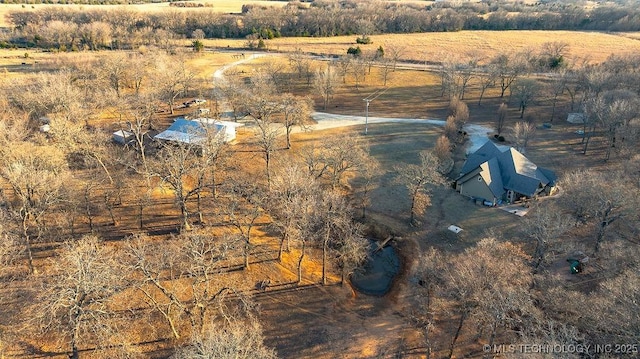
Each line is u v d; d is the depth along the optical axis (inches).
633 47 7007.9
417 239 2610.7
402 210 2898.6
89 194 2497.5
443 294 1732.3
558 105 4813.0
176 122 3622.0
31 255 2042.3
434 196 3043.8
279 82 5182.1
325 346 1881.2
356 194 3056.1
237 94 4308.6
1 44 6092.5
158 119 4082.2
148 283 2037.4
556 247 2204.7
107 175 2716.5
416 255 2475.4
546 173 3048.7
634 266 1744.6
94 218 2438.5
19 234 2105.1
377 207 2928.2
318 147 3326.8
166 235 2348.7
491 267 1587.1
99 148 2674.7
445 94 5216.5
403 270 2393.0
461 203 2952.8
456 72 5012.3
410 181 2925.7
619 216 2281.0
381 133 4040.4
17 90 3383.4
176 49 6053.2
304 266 2340.1
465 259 1675.7
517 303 1473.9
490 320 1541.6
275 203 2598.4
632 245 2137.1
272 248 2404.0
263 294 2111.2
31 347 1711.4
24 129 2817.4
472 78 5762.8
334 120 4357.8
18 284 1941.4
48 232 2253.9
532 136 3932.1
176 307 1929.1
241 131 3956.7
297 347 1868.8
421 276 2043.6
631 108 3440.0
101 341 1684.3
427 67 6279.5
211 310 1958.7
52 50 5930.1
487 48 7155.5
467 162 3270.2
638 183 2513.5
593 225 2551.7
